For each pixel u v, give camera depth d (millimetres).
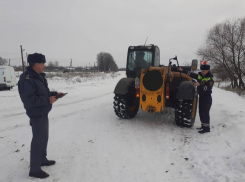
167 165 2941
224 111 5645
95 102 8336
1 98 9172
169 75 4465
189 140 3773
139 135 4137
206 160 2959
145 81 4441
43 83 2631
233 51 25188
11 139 4059
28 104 2406
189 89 4285
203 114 4156
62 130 4539
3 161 3141
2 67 13086
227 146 3295
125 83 5055
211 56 26391
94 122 5113
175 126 4680
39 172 2646
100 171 2832
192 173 2703
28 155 3342
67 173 2795
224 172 2602
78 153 3375
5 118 5812
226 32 25297
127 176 2697
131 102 5250
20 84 2385
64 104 7922
